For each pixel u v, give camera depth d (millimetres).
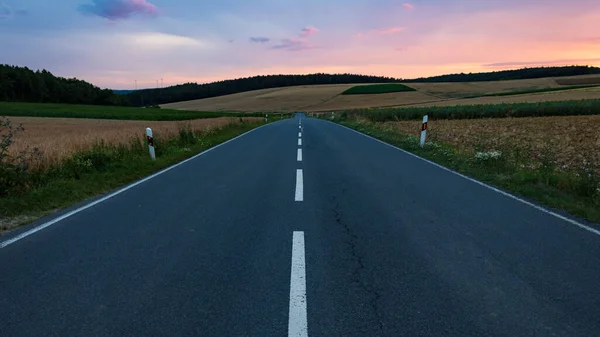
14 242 4094
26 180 6594
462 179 7523
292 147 13797
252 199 5969
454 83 125938
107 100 116875
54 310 2693
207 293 2920
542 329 2416
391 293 2893
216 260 3557
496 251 3705
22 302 2805
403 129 23266
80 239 4176
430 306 2699
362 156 11117
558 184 6543
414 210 5223
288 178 7727
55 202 5883
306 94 124000
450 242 3965
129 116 58531
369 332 2396
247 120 35812
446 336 2350
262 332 2410
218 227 4551
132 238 4191
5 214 5184
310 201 5777
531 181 6910
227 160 10695
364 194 6223
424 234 4223
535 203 5586
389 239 4070
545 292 2883
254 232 4348
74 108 75125
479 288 2955
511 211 5148
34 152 7855
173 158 10914
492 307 2678
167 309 2693
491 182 7195
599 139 16688
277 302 2777
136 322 2535
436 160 10141
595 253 3633
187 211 5316
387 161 10078
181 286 3039
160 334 2396
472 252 3686
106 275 3248
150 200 6020
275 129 25562
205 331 2426
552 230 4324
